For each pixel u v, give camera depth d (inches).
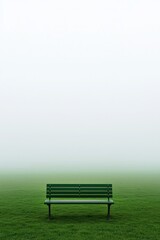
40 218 582.9
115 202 786.8
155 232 472.1
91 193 569.9
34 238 440.5
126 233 465.7
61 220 562.6
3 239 436.1
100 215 611.8
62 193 568.7
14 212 647.1
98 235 454.3
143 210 666.2
